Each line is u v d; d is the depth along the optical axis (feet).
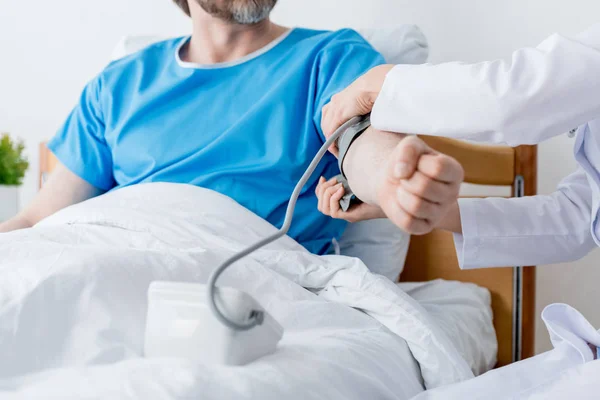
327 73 3.75
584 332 2.36
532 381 2.23
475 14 5.15
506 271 4.58
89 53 6.35
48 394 1.38
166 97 4.02
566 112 2.03
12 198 5.71
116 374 1.46
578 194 2.82
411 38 4.38
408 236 4.39
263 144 3.73
